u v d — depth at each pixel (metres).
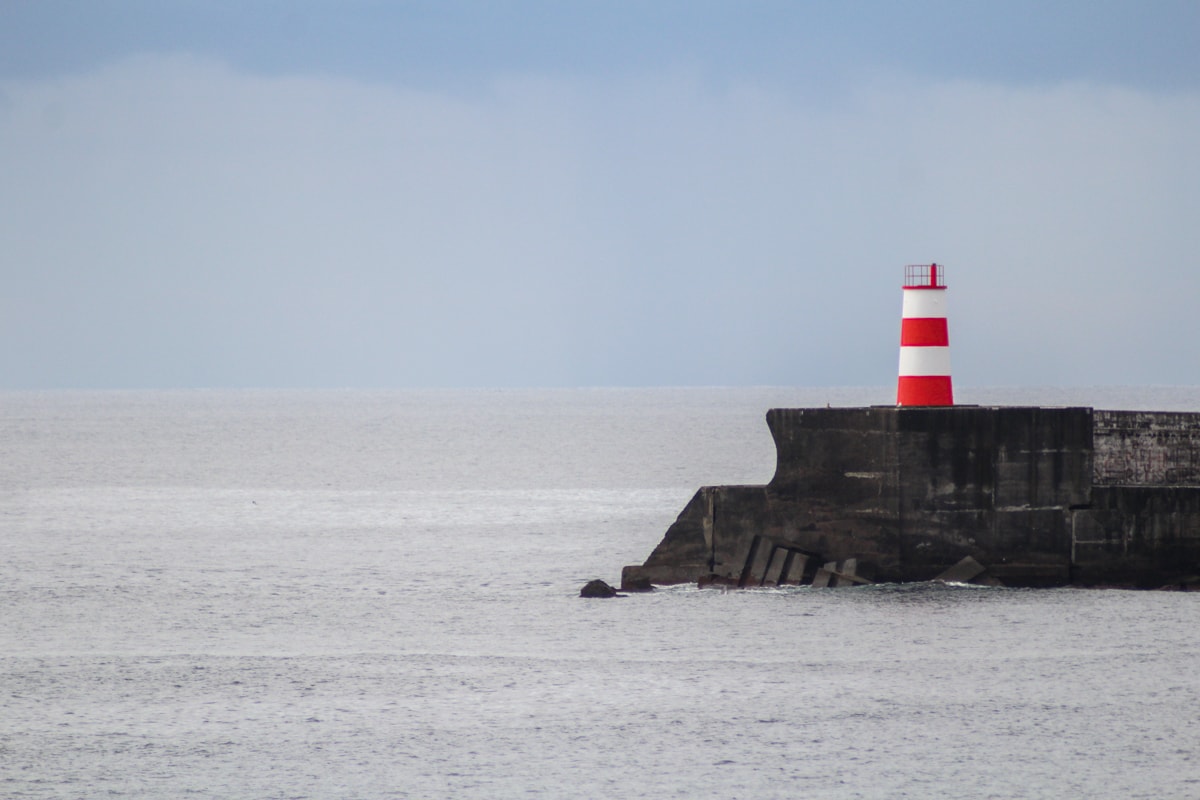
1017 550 116.12
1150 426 117.31
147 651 102.19
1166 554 115.31
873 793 70.19
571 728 80.75
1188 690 86.81
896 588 115.19
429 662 97.25
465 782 72.19
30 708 85.81
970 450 115.44
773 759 75.12
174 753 76.88
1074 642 98.75
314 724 82.06
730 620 107.88
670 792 70.56
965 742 77.50
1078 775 72.31
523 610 117.69
